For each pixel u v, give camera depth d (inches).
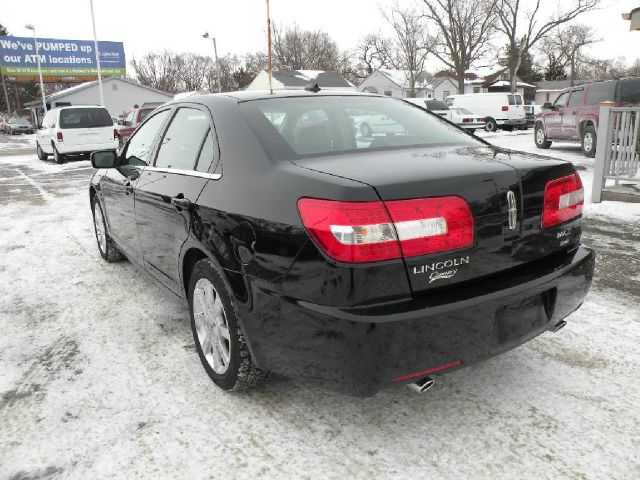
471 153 97.3
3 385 113.4
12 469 86.8
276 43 3088.1
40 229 267.4
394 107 125.8
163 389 109.5
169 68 3535.9
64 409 103.4
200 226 102.2
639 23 403.9
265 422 97.0
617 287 157.2
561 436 90.1
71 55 2228.1
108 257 199.0
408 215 77.0
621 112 267.9
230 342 99.4
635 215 248.2
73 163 650.8
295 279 81.8
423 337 78.0
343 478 82.1
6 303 163.0
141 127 156.2
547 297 92.5
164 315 148.9
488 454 86.3
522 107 1055.6
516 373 110.8
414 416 97.3
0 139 1563.7
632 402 99.1
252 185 92.4
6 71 2140.7
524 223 88.5
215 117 111.3
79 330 140.7
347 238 75.6
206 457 88.2
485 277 85.2
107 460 88.3
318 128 105.7
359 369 77.2
